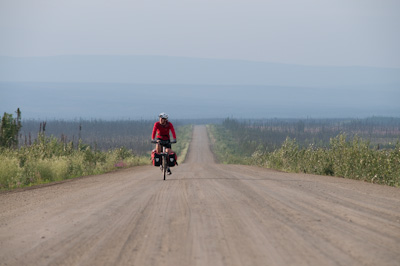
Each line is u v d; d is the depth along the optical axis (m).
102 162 71.19
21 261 10.43
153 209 17.97
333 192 23.34
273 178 34.97
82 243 12.10
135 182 33.28
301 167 51.78
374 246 11.04
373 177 35.25
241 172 46.97
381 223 14.10
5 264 10.21
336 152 45.53
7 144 56.50
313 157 49.09
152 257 10.52
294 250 10.80
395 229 13.14
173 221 15.07
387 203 18.95
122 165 80.75
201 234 12.86
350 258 9.98
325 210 16.81
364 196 21.59
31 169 42.19
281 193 22.75
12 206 20.44
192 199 20.77
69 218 16.12
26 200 22.91
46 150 57.47
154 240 12.27
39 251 11.32
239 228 13.60
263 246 11.28
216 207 17.97
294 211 16.61
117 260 10.33
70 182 38.25
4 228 14.51
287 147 66.38
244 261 9.97
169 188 26.83
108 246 11.70
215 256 10.44
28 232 13.72
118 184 31.83
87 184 33.56
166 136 33.84
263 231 13.09
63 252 11.16
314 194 22.27
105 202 20.48
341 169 41.94
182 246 11.50
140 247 11.52
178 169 57.00
